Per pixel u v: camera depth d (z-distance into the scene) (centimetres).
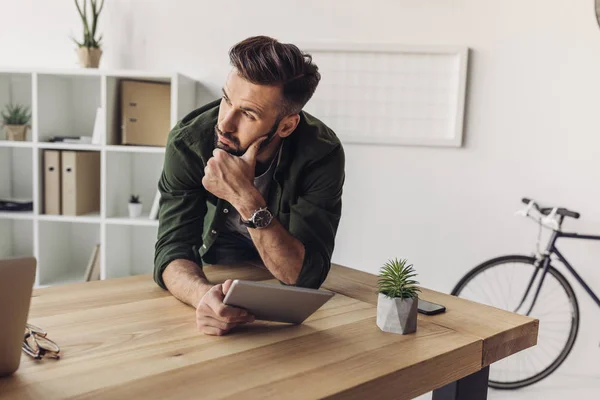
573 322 272
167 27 303
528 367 293
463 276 286
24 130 301
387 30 286
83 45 284
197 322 109
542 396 276
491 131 283
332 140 150
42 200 291
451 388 115
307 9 290
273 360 96
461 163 286
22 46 317
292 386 86
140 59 306
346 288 144
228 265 161
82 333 105
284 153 145
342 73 289
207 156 141
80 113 315
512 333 119
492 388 282
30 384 84
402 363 98
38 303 121
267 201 155
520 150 281
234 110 123
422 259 293
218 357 97
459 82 279
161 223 149
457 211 288
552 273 271
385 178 291
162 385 85
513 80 279
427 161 288
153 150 277
